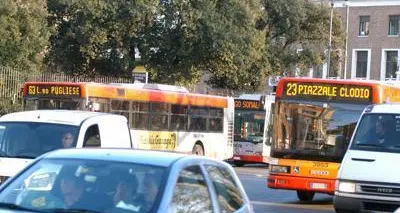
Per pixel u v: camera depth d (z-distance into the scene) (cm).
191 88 4409
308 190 1656
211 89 4469
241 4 4016
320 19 5181
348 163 1241
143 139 2386
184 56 4084
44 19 3569
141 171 557
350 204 1210
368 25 6850
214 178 636
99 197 537
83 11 3756
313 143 1664
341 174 1231
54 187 557
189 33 3934
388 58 6788
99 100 2128
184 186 563
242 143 3319
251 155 3306
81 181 555
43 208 536
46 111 1282
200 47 3991
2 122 1226
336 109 1669
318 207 1686
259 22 4941
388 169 1205
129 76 4122
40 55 3619
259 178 2545
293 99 1700
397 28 6719
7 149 1173
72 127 1191
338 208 1230
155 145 2466
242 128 3338
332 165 1630
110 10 3781
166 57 4094
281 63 5159
